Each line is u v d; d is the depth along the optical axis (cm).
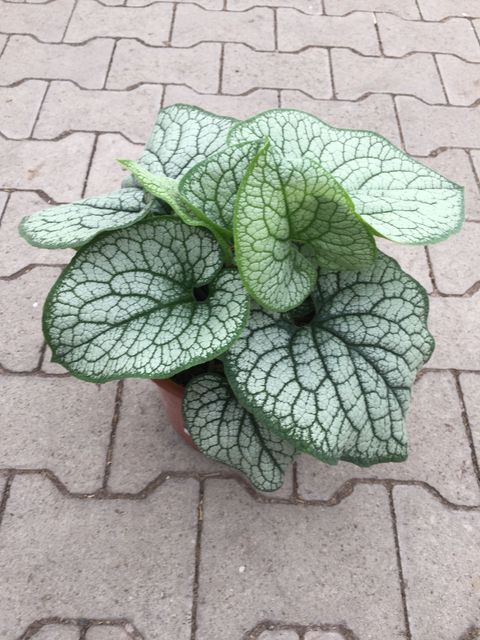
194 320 43
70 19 103
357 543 59
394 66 100
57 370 68
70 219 48
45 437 64
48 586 56
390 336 46
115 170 85
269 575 57
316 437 42
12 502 60
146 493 61
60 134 88
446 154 89
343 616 55
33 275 75
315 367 44
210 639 54
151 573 57
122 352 42
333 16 106
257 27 104
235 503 60
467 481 63
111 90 93
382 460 46
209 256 44
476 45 104
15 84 93
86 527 59
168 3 106
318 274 49
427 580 57
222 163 41
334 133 49
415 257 78
